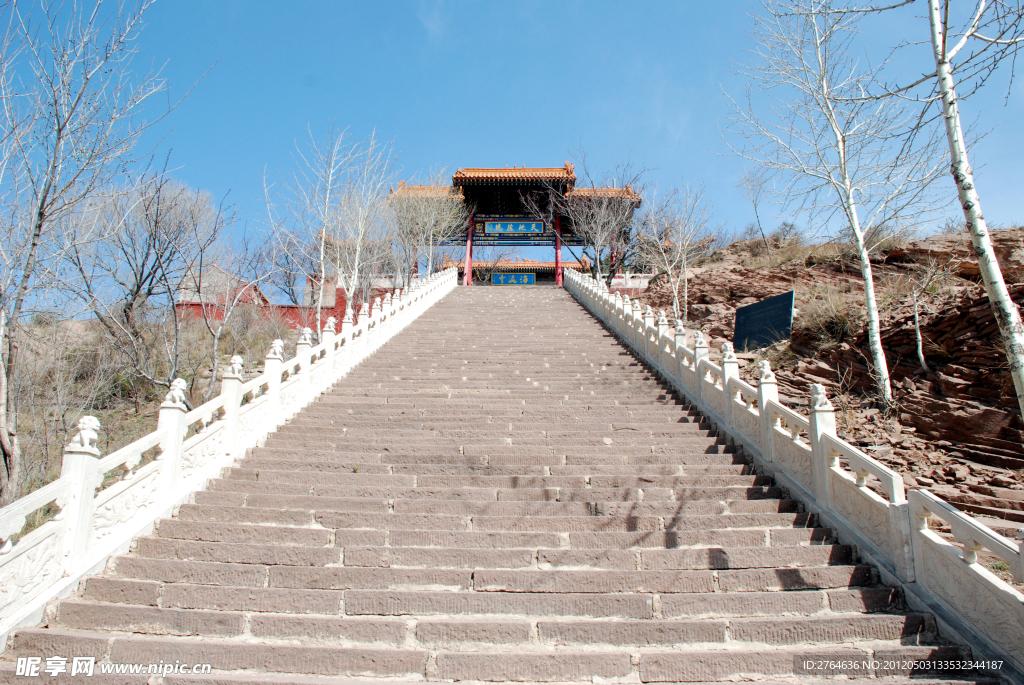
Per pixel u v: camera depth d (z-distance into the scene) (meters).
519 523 6.63
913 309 12.33
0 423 7.75
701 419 9.93
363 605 5.36
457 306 23.28
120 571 5.82
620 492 7.36
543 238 35.03
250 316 23.84
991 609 4.74
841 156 12.96
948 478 8.79
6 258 8.11
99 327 15.48
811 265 19.23
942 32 6.13
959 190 5.75
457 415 10.27
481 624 5.02
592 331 17.94
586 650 4.92
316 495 7.36
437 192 32.22
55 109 7.68
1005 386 9.41
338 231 20.45
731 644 4.98
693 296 21.36
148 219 14.52
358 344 14.08
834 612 5.35
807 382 12.80
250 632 5.08
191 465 7.40
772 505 7.06
